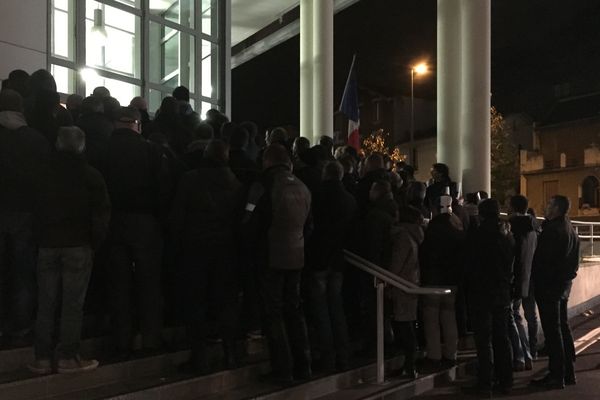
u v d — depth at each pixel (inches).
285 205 211.6
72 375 183.8
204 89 544.4
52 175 179.3
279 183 213.9
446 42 623.2
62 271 181.2
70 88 399.5
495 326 265.4
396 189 298.5
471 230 263.3
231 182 210.5
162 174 208.5
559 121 1875.0
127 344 205.2
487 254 257.4
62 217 178.7
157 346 214.8
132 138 205.8
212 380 207.6
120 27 450.0
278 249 212.4
